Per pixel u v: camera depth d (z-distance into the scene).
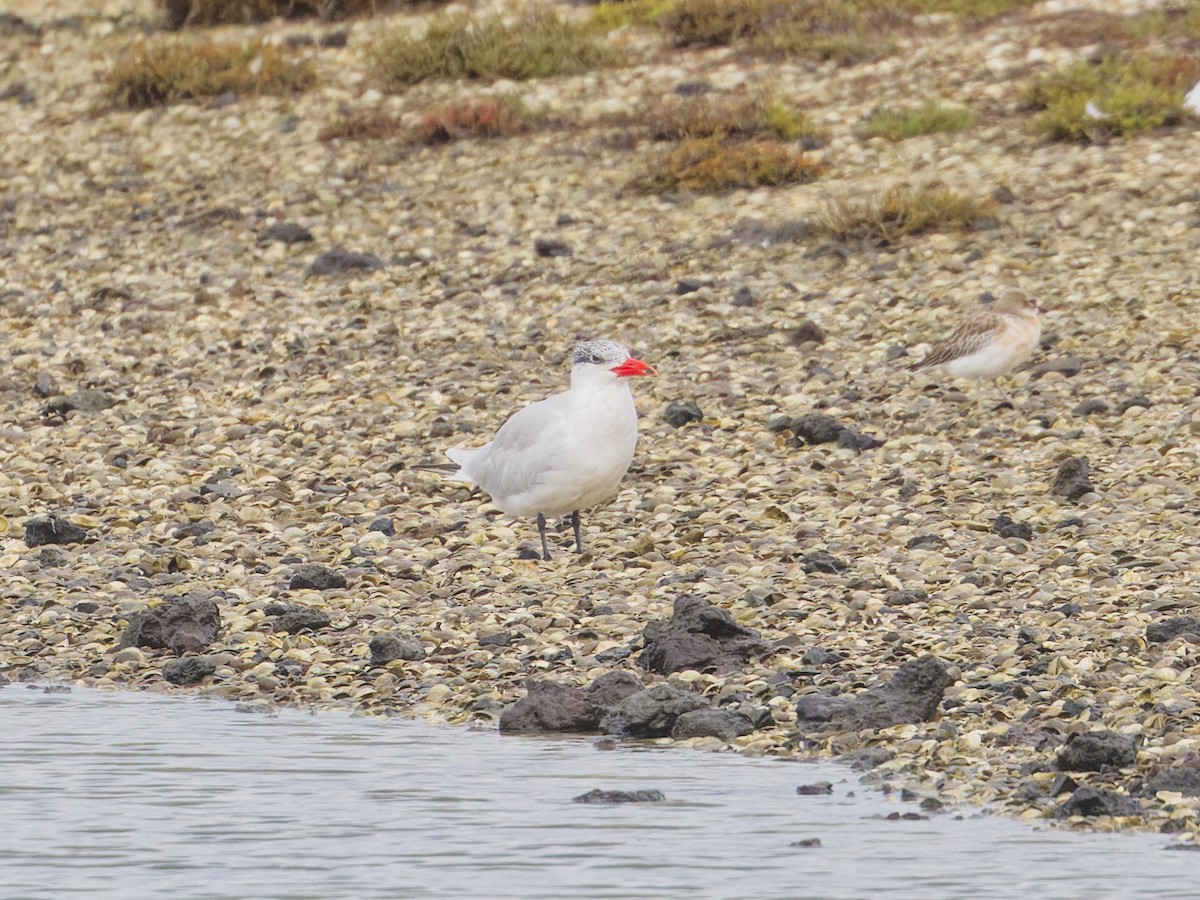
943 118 29.23
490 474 14.11
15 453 18.50
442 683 11.35
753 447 17.39
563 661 11.59
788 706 10.40
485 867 7.70
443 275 25.41
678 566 13.73
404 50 34.66
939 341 20.83
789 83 32.19
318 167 30.92
